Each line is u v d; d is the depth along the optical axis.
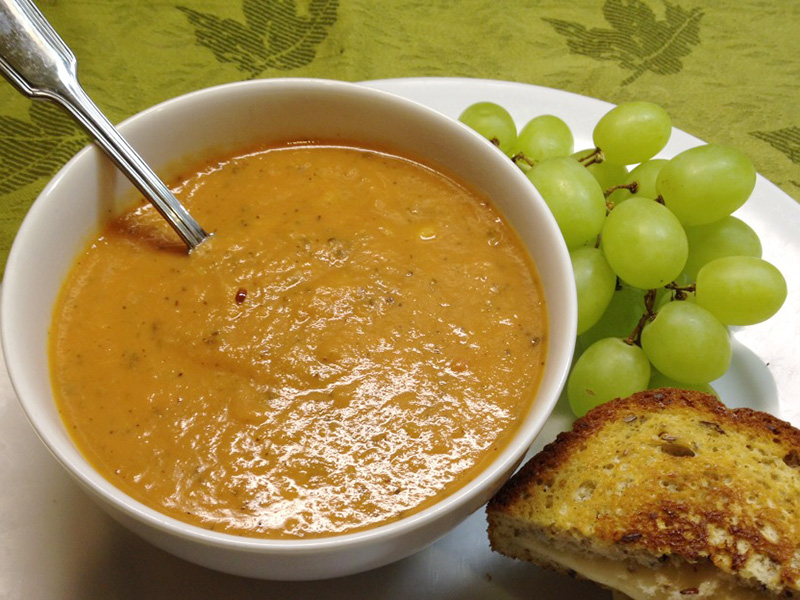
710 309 0.22
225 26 0.34
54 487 0.21
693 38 0.34
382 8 0.35
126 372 0.19
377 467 0.18
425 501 0.18
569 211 0.22
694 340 0.21
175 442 0.19
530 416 0.18
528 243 0.21
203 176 0.23
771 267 0.21
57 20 0.33
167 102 0.22
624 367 0.21
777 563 0.18
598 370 0.22
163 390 0.19
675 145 0.28
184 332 0.20
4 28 0.19
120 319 0.20
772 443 0.20
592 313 0.22
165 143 0.22
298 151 0.24
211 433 0.19
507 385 0.20
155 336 0.20
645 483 0.19
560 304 0.19
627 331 0.24
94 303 0.21
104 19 0.33
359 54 0.33
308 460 0.18
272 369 0.20
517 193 0.21
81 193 0.21
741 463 0.20
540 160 0.25
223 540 0.15
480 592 0.20
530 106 0.28
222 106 0.22
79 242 0.21
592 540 0.19
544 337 0.20
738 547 0.18
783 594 0.18
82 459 0.16
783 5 0.35
